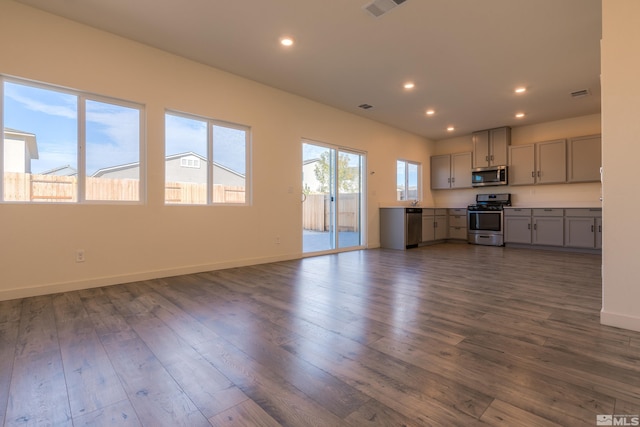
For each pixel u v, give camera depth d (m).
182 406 1.24
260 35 3.17
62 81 2.89
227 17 2.87
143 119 3.42
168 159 3.62
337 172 5.59
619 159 2.02
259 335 1.93
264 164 4.44
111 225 3.17
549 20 2.88
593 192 5.68
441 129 6.81
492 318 2.22
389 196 6.57
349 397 1.30
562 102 5.04
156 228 3.46
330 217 5.55
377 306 2.49
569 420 1.15
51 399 1.28
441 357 1.65
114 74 3.18
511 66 3.80
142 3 2.68
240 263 4.18
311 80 4.27
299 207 4.89
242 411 1.21
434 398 1.29
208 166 3.95
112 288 3.03
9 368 1.52
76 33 2.96
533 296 2.76
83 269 3.01
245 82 4.21
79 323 2.11
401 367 1.54
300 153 4.90
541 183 6.07
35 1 2.67
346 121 5.61
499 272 3.80
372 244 6.21
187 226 3.71
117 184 3.28
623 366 1.54
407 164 7.14
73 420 1.16
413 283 3.24
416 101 5.05
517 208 6.18
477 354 1.68
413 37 3.18
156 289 2.99
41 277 2.80
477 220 6.76
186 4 2.69
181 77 3.63
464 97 4.85
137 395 1.31
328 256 5.11
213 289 3.00
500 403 1.25
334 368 1.54
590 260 4.68
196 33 3.15
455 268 4.06
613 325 2.05
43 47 2.80
